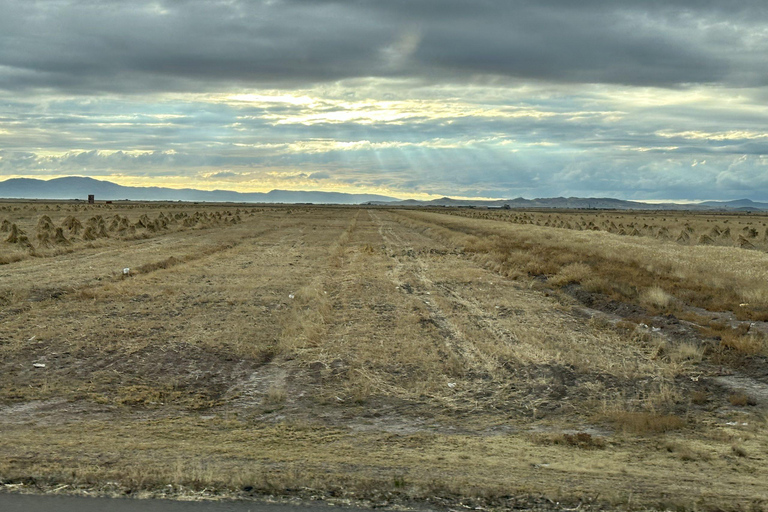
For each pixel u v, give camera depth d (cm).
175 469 630
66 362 1151
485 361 1222
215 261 2859
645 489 607
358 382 1066
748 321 1571
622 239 4350
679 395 1032
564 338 1431
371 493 589
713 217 12731
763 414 941
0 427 804
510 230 5200
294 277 2325
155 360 1183
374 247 3841
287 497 578
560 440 789
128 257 2872
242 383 1066
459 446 759
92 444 724
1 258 2638
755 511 559
